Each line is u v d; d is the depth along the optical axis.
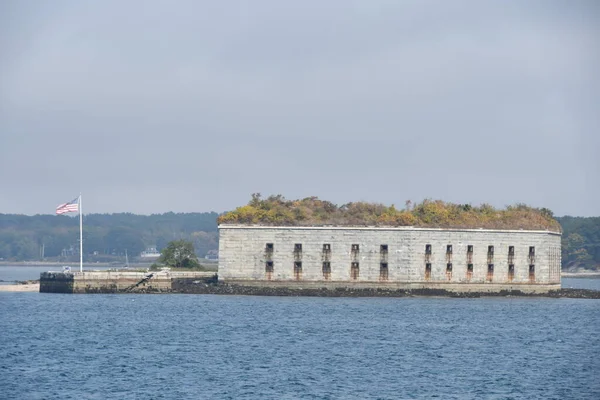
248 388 153.88
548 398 151.75
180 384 156.12
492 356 189.38
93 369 168.00
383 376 165.62
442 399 149.25
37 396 147.12
